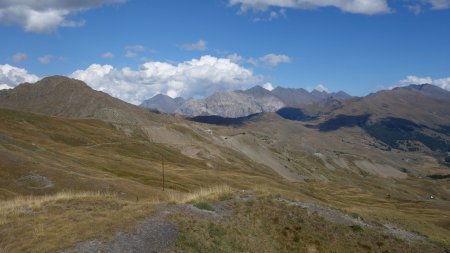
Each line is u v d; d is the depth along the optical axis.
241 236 31.08
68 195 36.22
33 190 55.84
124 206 32.06
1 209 31.94
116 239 24.28
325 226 36.59
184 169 146.62
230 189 40.72
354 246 35.41
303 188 172.00
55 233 24.75
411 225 47.00
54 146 139.25
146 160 163.25
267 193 40.03
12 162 61.12
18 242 23.83
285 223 35.59
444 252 38.91
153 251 24.20
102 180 66.88
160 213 29.56
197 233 27.97
